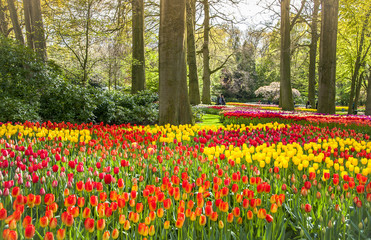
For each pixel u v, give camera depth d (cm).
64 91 1084
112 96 1292
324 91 1834
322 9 1873
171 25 958
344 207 279
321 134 750
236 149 429
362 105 5347
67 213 191
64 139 521
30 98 1040
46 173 333
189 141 589
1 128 586
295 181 322
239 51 2984
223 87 6081
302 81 4941
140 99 1368
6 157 390
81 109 1112
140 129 651
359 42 2486
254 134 721
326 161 381
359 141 661
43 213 267
